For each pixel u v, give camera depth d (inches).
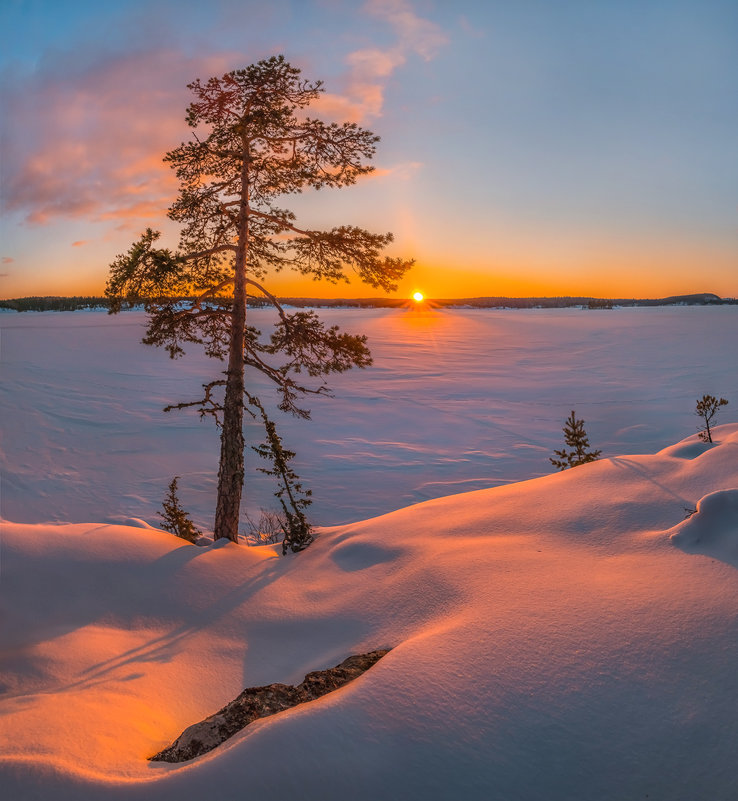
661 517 226.5
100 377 1955.0
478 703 124.8
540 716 121.3
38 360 2310.5
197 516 748.0
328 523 745.0
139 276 349.4
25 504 805.9
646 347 3228.3
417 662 138.6
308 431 1326.3
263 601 242.4
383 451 1159.6
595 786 106.3
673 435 1283.2
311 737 113.7
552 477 314.3
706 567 177.5
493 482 955.3
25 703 157.8
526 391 1898.4
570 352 3097.9
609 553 205.3
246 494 860.0
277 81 358.3
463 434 1321.4
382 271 406.3
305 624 215.6
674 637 141.9
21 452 1074.7
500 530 249.0
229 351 397.1
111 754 125.1
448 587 199.9
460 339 3880.4
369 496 872.9
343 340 398.0
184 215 397.4
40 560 272.2
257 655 200.5
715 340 3464.6
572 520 240.7
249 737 113.9
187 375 2053.4
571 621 154.1
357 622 205.8
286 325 408.5
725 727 114.9
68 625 229.1
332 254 409.7
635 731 116.6
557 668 134.8
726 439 319.0
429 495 880.9
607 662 135.6
